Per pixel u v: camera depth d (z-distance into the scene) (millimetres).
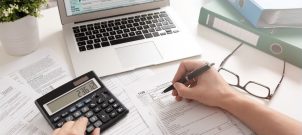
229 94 600
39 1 665
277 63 727
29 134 563
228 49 761
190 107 615
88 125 565
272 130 553
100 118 577
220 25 796
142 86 654
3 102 615
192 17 865
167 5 861
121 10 815
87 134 554
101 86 625
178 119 592
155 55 725
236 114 587
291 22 735
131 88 649
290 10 707
